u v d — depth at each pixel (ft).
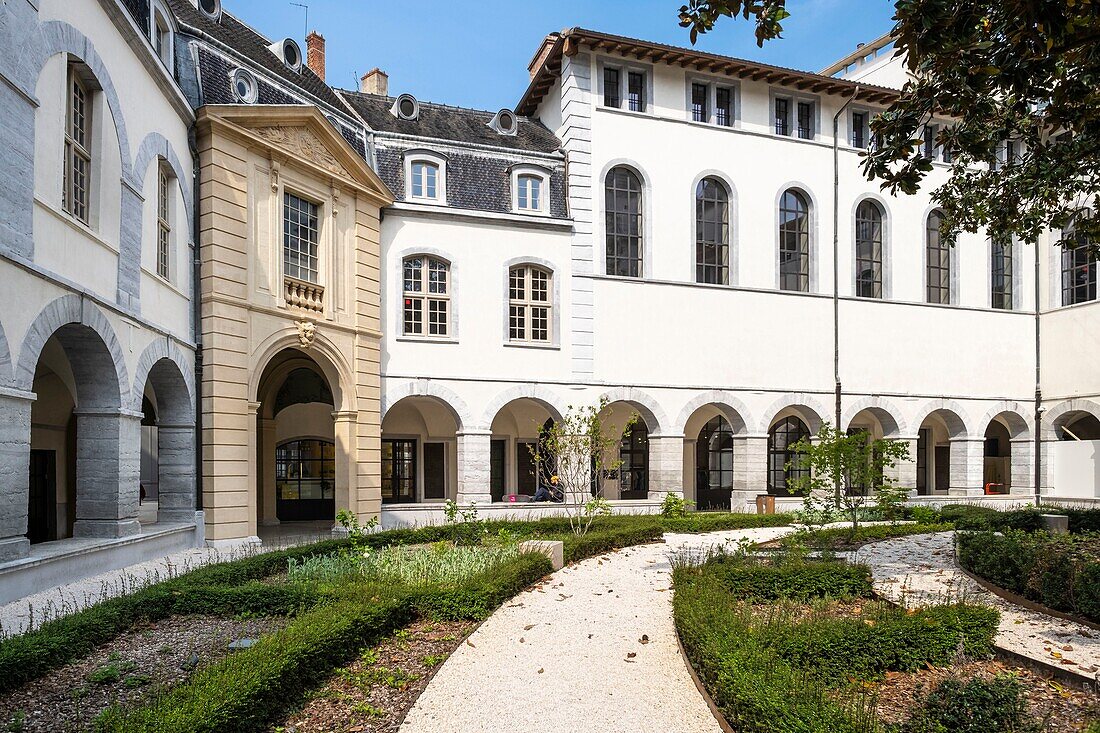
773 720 17.70
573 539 50.11
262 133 60.03
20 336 33.50
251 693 19.60
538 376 79.00
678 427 83.25
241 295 57.82
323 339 64.28
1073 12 28.78
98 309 40.55
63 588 37.45
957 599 33.40
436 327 76.38
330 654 24.59
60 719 20.67
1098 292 92.99
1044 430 98.84
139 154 46.78
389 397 73.00
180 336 52.42
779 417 100.07
